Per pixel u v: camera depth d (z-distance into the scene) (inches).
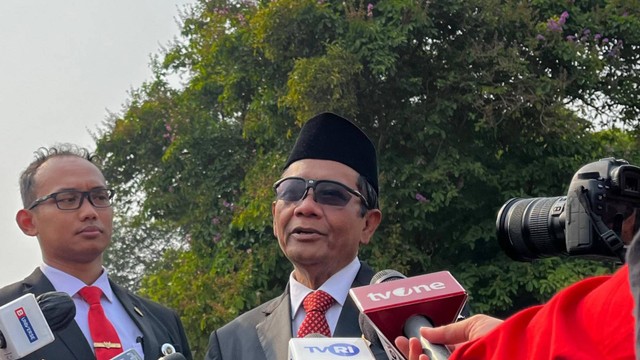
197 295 410.0
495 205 418.3
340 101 391.2
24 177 155.9
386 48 396.5
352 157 143.8
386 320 78.9
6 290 148.2
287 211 140.9
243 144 486.3
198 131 486.6
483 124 393.7
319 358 84.0
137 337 153.9
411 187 398.6
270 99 424.8
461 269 409.7
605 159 78.6
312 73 385.4
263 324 144.3
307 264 140.2
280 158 418.6
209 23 494.6
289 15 407.5
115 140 522.9
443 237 422.0
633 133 452.1
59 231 149.6
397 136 414.0
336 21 405.4
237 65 453.4
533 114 410.0
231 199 479.2
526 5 412.5
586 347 46.7
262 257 402.9
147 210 496.1
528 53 416.2
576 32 431.5
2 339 117.0
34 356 139.3
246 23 457.7
